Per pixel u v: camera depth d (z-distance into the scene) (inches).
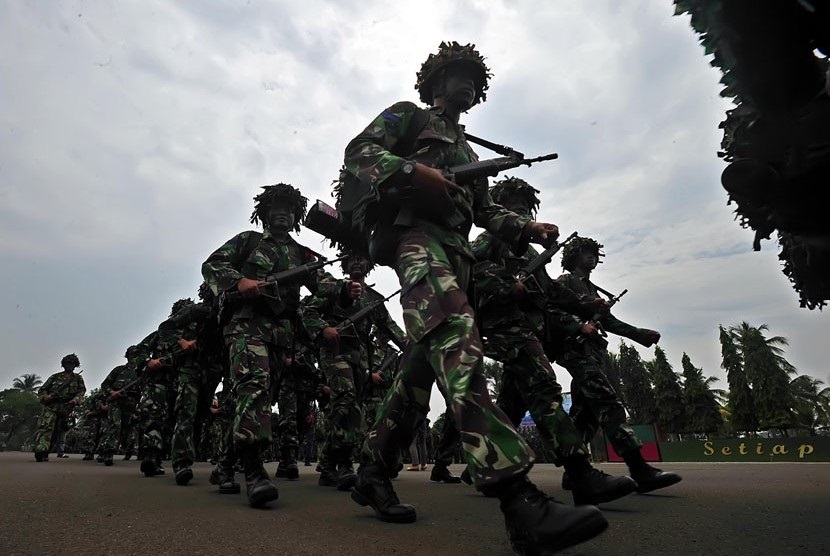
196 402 201.0
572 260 194.5
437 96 105.6
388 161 83.4
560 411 123.0
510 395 156.6
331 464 191.8
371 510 117.0
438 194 81.4
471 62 102.7
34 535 82.4
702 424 1507.1
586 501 113.3
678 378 1603.1
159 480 203.3
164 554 70.5
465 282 87.3
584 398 164.4
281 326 149.4
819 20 42.9
